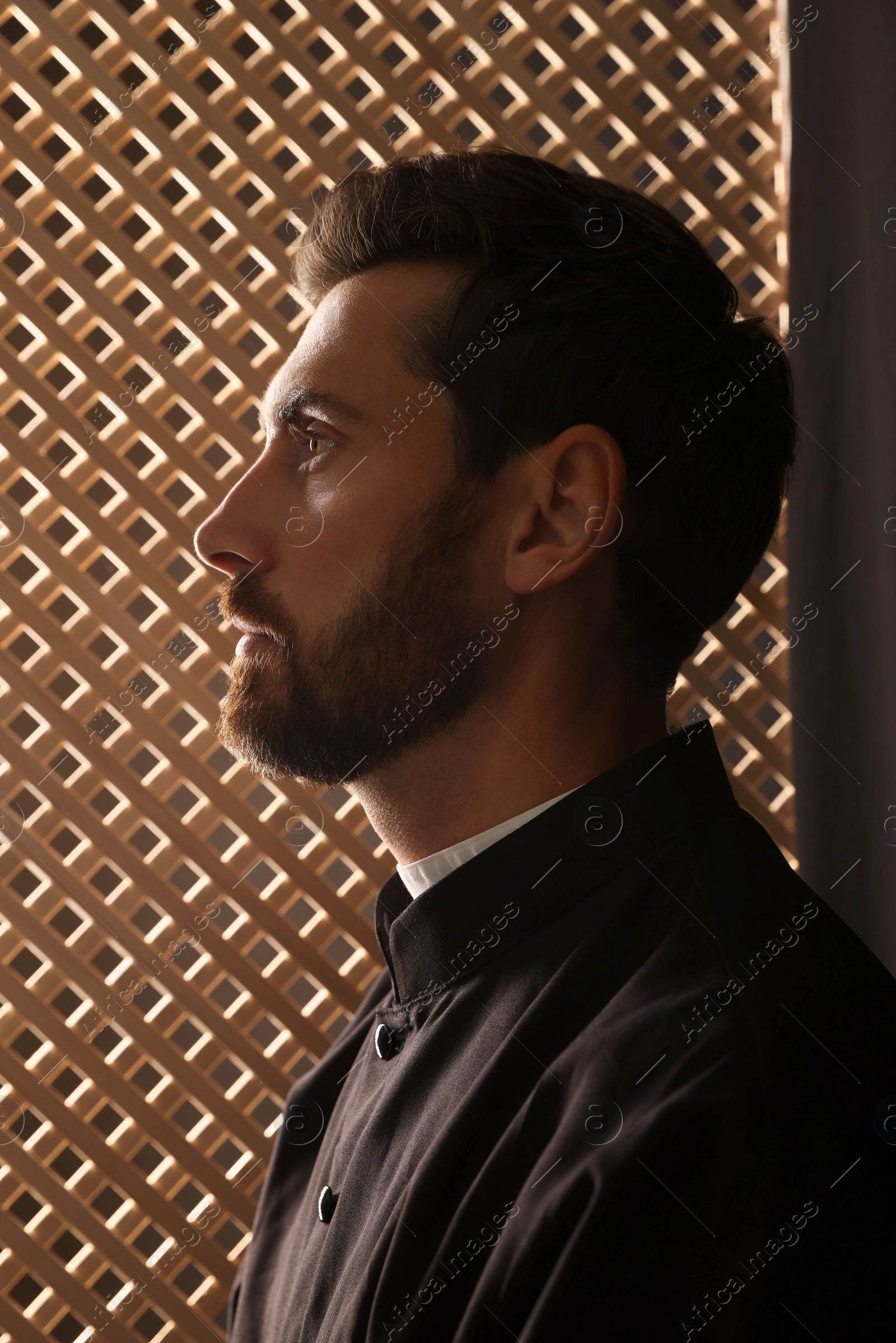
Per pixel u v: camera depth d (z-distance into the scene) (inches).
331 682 20.6
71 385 55.5
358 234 22.0
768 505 23.6
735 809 21.3
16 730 78.5
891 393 50.7
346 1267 18.4
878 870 53.4
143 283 54.9
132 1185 54.7
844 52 52.9
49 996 55.4
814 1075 15.7
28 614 55.3
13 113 72.7
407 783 21.2
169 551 56.9
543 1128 15.9
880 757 53.1
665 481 21.2
